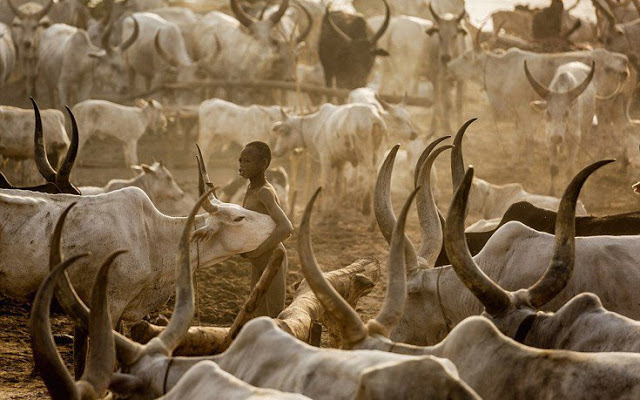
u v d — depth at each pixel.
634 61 28.11
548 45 29.62
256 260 9.47
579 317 6.55
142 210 9.43
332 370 5.48
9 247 9.04
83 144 23.86
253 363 5.92
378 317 6.25
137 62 30.03
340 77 29.50
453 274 8.23
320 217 20.67
